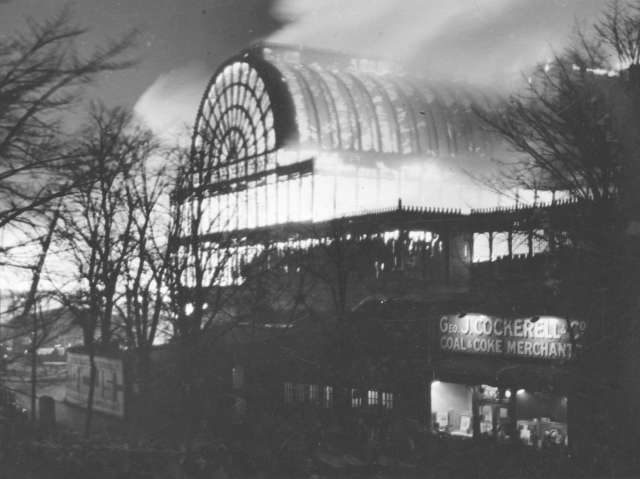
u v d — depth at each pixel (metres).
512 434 40.16
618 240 37.97
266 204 97.06
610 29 43.50
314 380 52.25
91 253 47.34
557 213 41.22
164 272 55.09
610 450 31.33
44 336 28.19
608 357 38.34
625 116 39.12
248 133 100.81
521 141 43.84
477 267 58.84
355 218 72.31
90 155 13.27
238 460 26.59
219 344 57.56
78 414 54.09
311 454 28.72
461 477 27.55
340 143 98.62
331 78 103.38
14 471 23.75
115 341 59.88
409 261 66.88
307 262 64.12
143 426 46.22
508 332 45.16
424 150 102.25
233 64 103.75
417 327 50.97
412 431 37.28
